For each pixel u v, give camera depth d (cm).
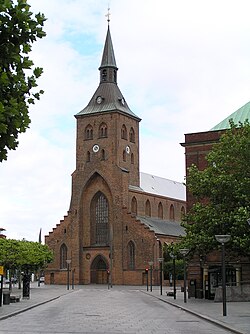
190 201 5769
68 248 10894
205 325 2695
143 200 11475
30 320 2995
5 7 1077
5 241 7300
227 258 5181
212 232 4441
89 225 10912
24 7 1113
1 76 1063
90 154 11075
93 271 10725
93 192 10988
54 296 5894
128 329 2488
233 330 2348
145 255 10106
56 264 10956
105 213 10850
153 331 2400
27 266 6238
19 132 1164
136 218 10306
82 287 9375
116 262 10388
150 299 5412
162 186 13200
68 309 3934
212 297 4941
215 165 4788
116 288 8875
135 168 11438
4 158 1165
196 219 4588
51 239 11075
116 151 10831
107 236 10762
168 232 10938
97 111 11069
